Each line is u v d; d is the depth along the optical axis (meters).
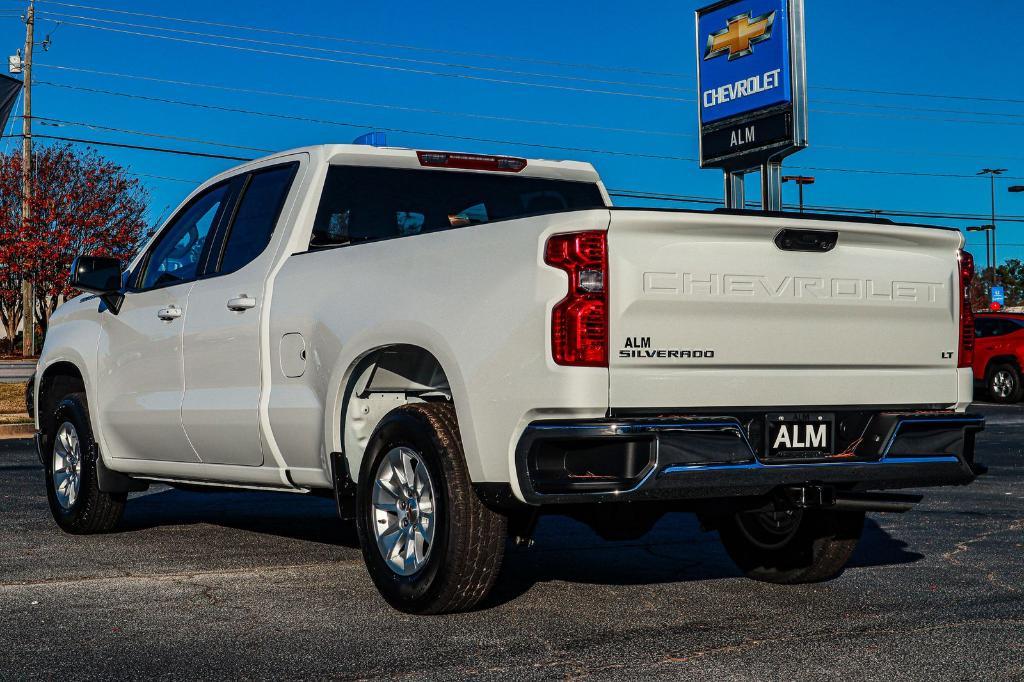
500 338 4.73
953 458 5.32
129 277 7.52
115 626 5.08
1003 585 5.96
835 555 5.83
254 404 6.17
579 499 4.55
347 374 5.55
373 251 5.55
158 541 7.42
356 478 5.70
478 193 7.00
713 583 6.02
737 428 4.74
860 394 5.15
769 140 21.17
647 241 4.67
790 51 20.73
